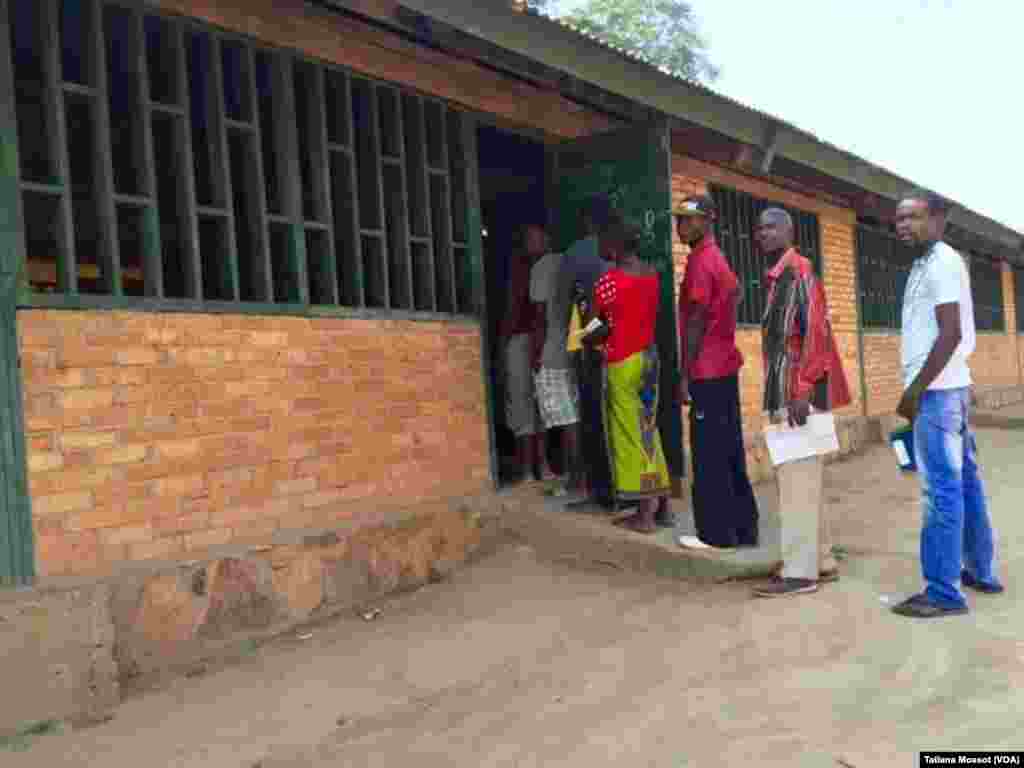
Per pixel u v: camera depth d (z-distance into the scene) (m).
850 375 12.43
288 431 5.29
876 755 3.43
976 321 18.23
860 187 11.30
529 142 7.77
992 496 8.80
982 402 17.64
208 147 5.09
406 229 6.27
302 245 5.47
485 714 4.05
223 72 5.37
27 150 4.91
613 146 7.48
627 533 6.32
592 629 5.13
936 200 5.04
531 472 7.37
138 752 3.75
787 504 5.53
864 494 9.15
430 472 6.26
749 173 9.93
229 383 4.98
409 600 5.74
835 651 4.54
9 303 4.10
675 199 8.54
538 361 7.02
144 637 4.48
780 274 5.48
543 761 3.56
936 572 4.99
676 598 5.64
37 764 3.65
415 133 6.45
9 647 3.88
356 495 5.70
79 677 4.05
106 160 4.51
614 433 6.28
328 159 5.71
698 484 6.10
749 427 9.68
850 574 5.91
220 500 4.91
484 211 8.52
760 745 3.57
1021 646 4.44
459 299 6.84
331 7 5.44
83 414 4.34
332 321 5.61
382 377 5.94
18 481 4.10
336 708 4.16
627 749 3.62
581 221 7.62
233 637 4.84
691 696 4.10
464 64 6.65
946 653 4.40
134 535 4.52
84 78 4.55
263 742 3.83
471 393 6.69
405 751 3.71
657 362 6.34
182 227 4.87
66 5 4.56
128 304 4.53
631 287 6.16
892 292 14.19
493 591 5.87
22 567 4.10
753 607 5.33
